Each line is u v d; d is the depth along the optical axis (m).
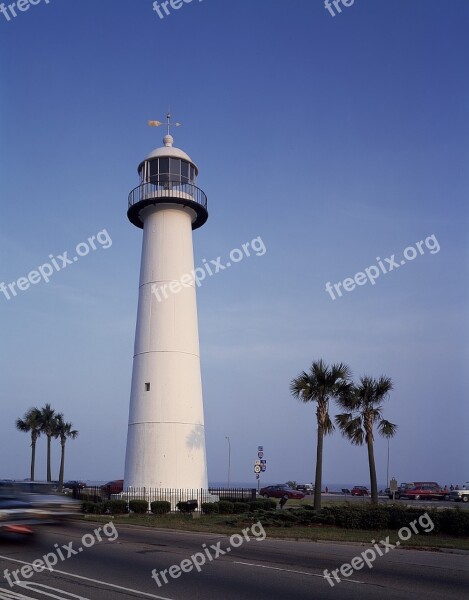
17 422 63.06
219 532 21.50
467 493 50.38
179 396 32.19
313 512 24.11
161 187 34.66
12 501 17.31
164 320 33.09
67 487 51.75
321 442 30.70
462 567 14.50
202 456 32.56
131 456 32.12
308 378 31.56
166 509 29.27
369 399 33.41
